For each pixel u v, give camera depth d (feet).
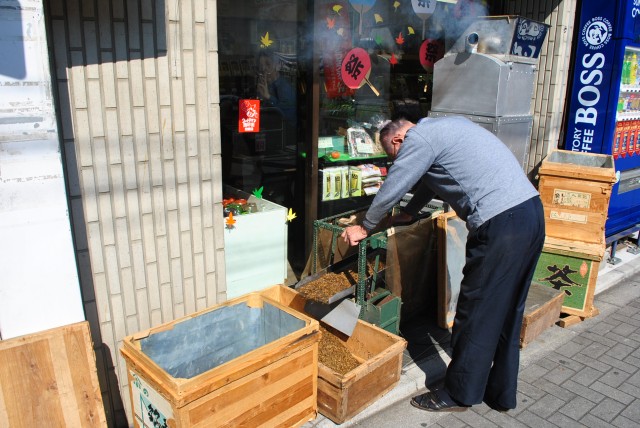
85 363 7.58
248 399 7.86
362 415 9.55
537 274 13.67
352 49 14.26
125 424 9.31
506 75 12.93
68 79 7.56
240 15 12.74
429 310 13.37
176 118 8.57
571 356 11.76
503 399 9.56
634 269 16.55
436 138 8.65
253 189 14.32
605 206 12.82
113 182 8.25
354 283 11.37
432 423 9.53
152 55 8.11
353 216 12.49
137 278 8.86
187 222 9.16
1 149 6.63
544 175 13.43
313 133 13.47
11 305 7.16
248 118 13.44
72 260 7.45
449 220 11.96
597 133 15.11
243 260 11.85
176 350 8.70
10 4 6.30
